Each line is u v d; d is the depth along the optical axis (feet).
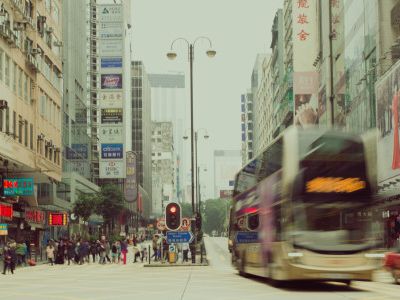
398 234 137.18
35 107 181.27
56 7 214.69
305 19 266.16
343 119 209.26
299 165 62.59
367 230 62.13
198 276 93.76
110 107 355.36
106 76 358.43
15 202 164.86
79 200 248.32
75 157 311.88
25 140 170.71
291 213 62.13
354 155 63.05
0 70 148.36
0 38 148.15
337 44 220.84
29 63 173.06
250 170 84.94
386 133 140.46
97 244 172.76
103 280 85.92
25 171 162.91
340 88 214.28
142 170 610.65
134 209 497.46
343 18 210.79
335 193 62.28
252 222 82.23
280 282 73.46
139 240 372.99
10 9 157.89
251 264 83.15
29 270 129.29
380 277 91.25
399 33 161.89
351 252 61.52
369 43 174.19
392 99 135.85
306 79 252.01
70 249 163.43
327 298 53.88
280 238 64.59
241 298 54.60
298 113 250.98
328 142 63.05
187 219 162.61
